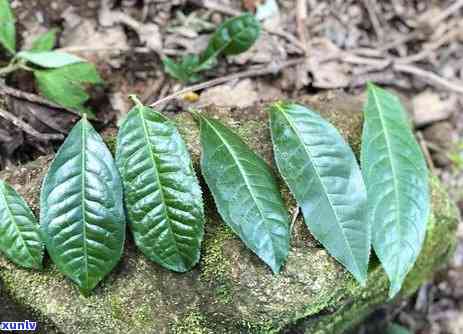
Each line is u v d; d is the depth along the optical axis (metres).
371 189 0.35
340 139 0.35
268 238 0.32
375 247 0.34
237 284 0.33
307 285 0.33
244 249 0.33
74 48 0.44
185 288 0.34
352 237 0.33
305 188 0.34
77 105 0.40
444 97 0.51
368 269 0.36
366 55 0.50
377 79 0.49
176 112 0.42
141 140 0.33
